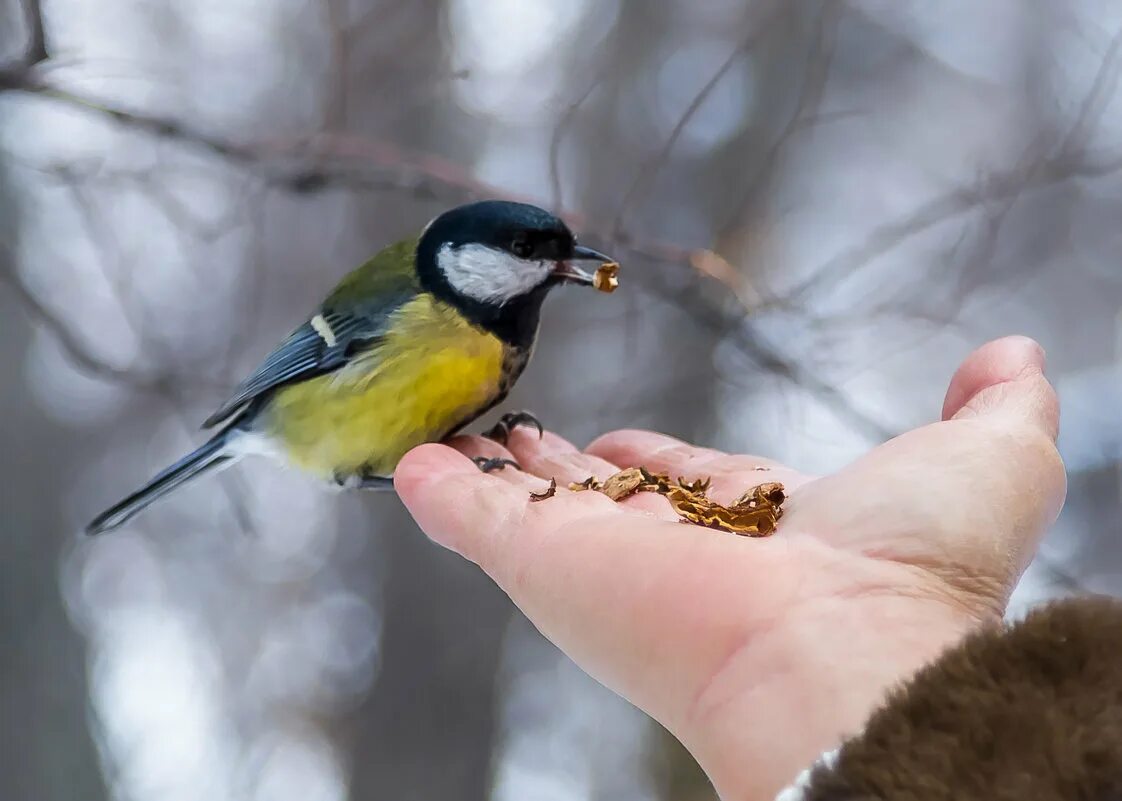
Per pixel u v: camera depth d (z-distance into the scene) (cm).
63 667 112
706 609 86
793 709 85
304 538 120
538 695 117
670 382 106
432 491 91
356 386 95
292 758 117
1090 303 128
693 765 114
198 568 122
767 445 107
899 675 84
